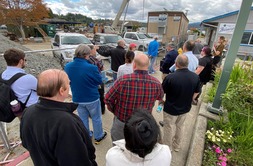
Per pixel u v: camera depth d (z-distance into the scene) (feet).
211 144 8.06
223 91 10.31
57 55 26.11
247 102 9.45
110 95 5.71
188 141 9.24
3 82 6.03
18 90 6.11
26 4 67.62
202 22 48.34
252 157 7.10
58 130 3.10
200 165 6.59
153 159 2.95
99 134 8.57
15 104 5.94
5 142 7.89
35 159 3.53
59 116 3.18
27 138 3.38
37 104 3.35
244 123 8.74
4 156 7.90
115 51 13.85
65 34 27.04
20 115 6.32
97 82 7.18
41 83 3.23
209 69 12.54
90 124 10.40
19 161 7.37
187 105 7.28
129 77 5.35
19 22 69.62
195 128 9.30
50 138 3.11
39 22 75.72
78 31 123.54
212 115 10.47
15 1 64.54
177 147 8.29
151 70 23.61
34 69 20.80
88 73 6.79
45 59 25.93
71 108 3.53
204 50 12.32
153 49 22.63
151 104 5.70
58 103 3.32
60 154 3.15
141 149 2.72
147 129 2.71
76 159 3.29
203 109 11.33
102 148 8.44
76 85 6.95
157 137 2.88
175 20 55.57
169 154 3.22
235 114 9.46
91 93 7.25
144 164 2.94
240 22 9.00
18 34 81.92
